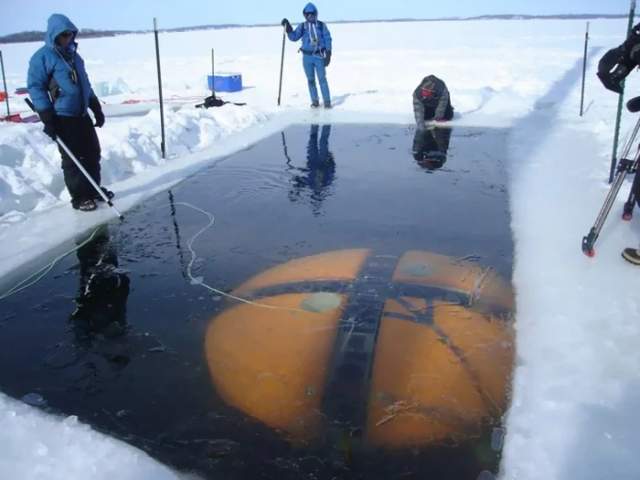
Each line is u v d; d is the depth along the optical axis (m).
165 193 4.47
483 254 3.10
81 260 3.24
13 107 9.32
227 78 11.04
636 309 2.40
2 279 3.01
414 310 2.44
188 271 3.04
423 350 2.15
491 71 13.08
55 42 3.70
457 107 7.97
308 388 1.98
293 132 6.72
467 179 4.60
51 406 1.99
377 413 1.85
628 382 1.92
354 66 15.22
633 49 2.75
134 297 2.77
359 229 3.56
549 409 1.81
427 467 1.65
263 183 4.67
